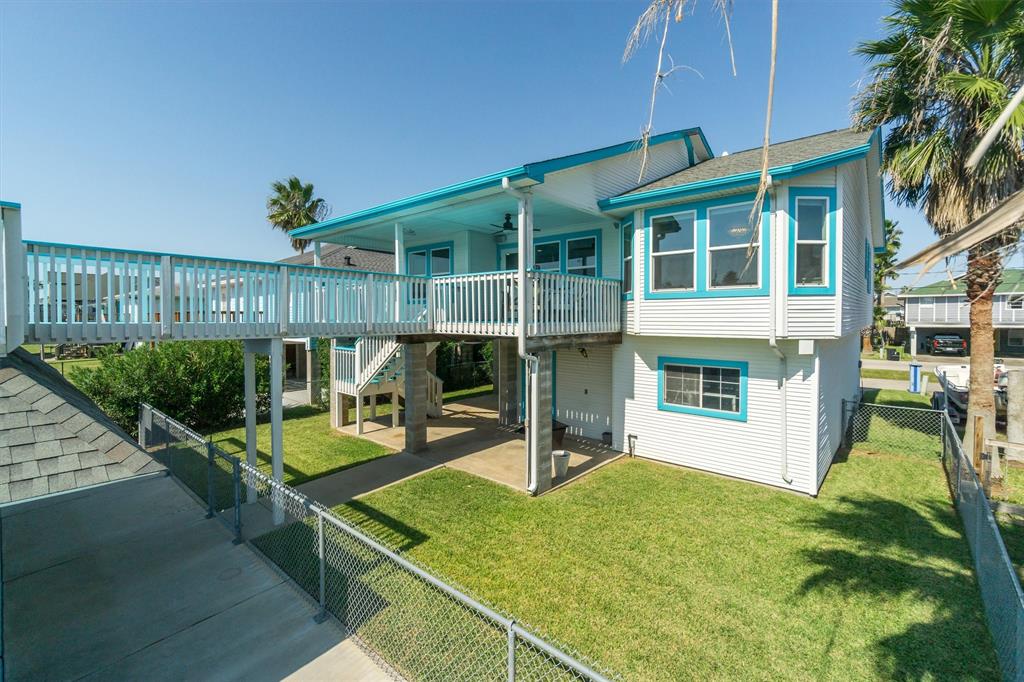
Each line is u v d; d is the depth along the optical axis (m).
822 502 7.77
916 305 34.03
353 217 10.97
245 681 3.91
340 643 4.36
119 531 6.76
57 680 3.90
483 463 9.88
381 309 8.93
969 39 7.61
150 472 3.55
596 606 4.99
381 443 11.45
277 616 4.76
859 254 10.35
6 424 3.40
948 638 4.49
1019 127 6.73
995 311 29.17
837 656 4.29
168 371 12.78
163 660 4.14
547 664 4.11
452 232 12.61
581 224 11.29
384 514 7.35
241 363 14.11
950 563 5.80
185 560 5.92
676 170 11.99
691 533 6.65
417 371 10.59
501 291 8.38
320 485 8.66
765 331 7.98
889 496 8.01
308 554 6.07
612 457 10.30
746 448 8.84
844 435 11.41
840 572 5.62
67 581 5.44
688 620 4.77
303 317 7.68
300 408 16.22
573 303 8.93
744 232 8.20
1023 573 5.59
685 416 9.59
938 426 12.68
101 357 13.24
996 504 7.26
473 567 5.76
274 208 29.41
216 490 8.41
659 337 9.91
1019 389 8.73
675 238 9.02
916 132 9.33
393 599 5.05
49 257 5.41
